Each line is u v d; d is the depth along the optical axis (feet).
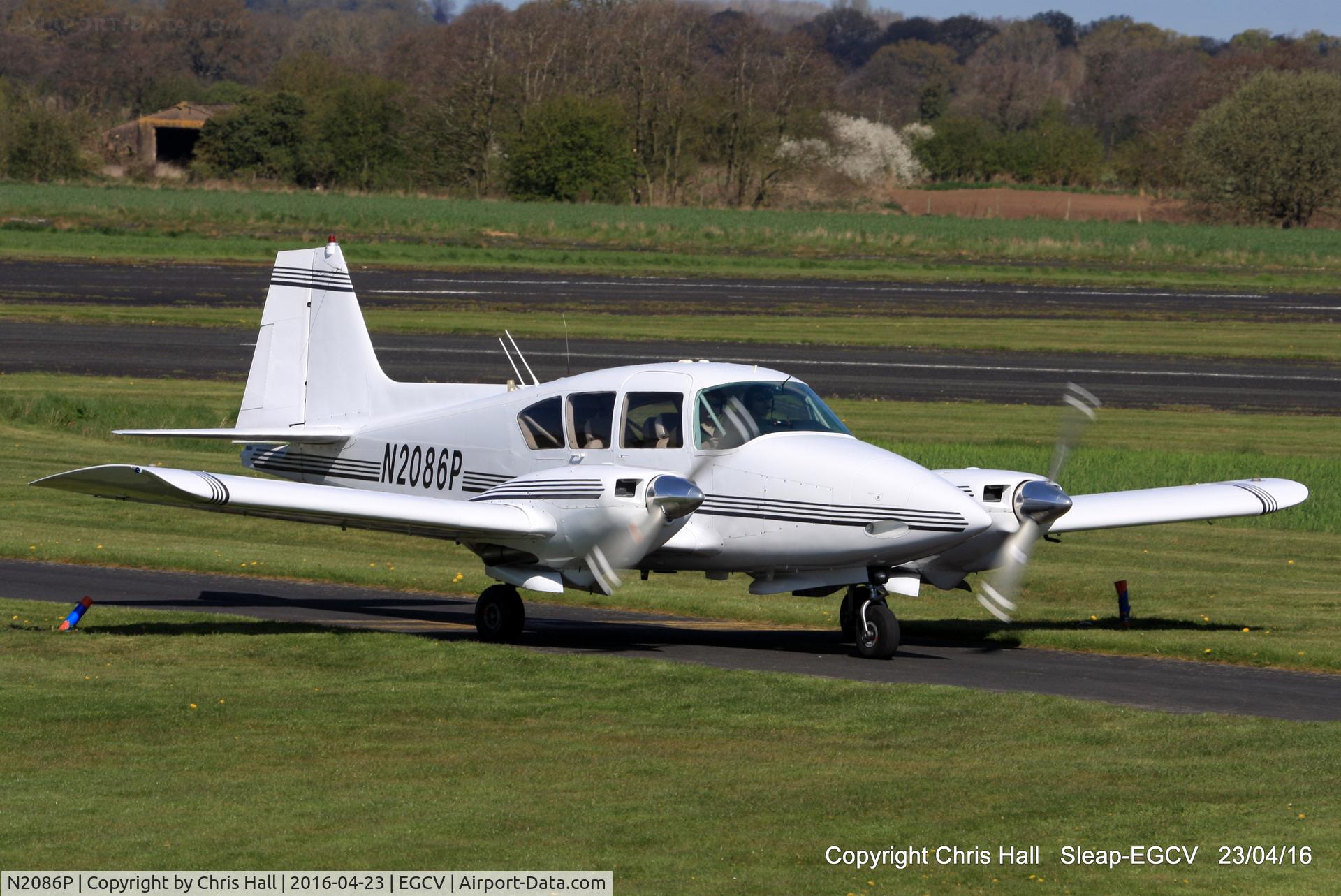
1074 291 649.20
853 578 138.31
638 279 652.07
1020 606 172.24
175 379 384.06
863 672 132.77
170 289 572.51
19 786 92.43
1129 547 216.33
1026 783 94.99
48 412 324.19
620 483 132.26
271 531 219.82
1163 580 187.42
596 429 145.38
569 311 535.60
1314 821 87.15
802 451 136.26
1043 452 293.64
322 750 101.91
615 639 151.12
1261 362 453.99
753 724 110.52
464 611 169.17
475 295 579.48
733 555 139.44
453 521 131.44
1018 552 137.18
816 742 105.29
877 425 331.98
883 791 92.73
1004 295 623.77
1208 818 87.66
